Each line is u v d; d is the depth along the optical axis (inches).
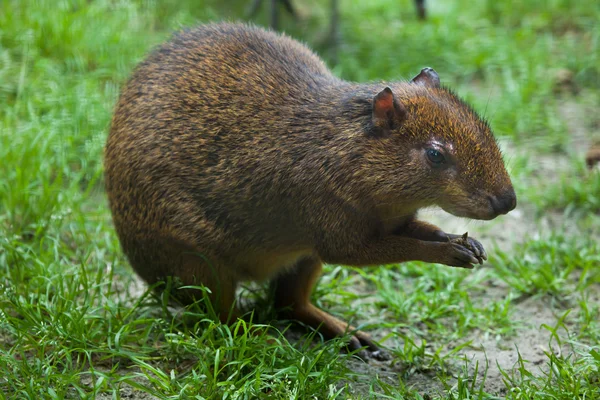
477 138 293.1
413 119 294.0
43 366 287.4
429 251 296.0
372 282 384.5
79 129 463.2
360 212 300.4
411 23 666.8
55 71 503.8
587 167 474.6
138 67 339.6
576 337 323.6
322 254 309.9
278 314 347.9
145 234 323.6
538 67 580.1
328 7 693.3
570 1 687.1
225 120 313.9
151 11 612.7
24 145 429.4
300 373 281.6
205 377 285.1
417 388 302.4
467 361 312.3
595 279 373.1
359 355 324.8
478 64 595.2
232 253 321.4
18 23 538.3
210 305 315.0
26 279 348.8
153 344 317.4
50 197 396.5
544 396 279.6
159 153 316.2
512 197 291.6
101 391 286.8
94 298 334.0
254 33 339.3
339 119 302.0
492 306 359.6
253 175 308.8
